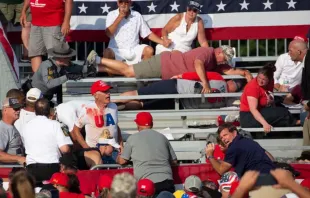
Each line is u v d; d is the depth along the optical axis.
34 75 50.66
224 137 41.38
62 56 50.69
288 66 54.97
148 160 42.62
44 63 50.50
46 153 43.38
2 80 52.12
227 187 39.56
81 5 57.56
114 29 55.41
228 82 52.88
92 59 52.66
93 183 42.88
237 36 58.38
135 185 27.09
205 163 43.94
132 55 55.06
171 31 56.03
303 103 50.59
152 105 52.72
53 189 35.75
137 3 57.53
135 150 42.84
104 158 46.34
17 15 56.84
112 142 47.00
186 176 43.72
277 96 52.81
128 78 53.06
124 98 51.50
